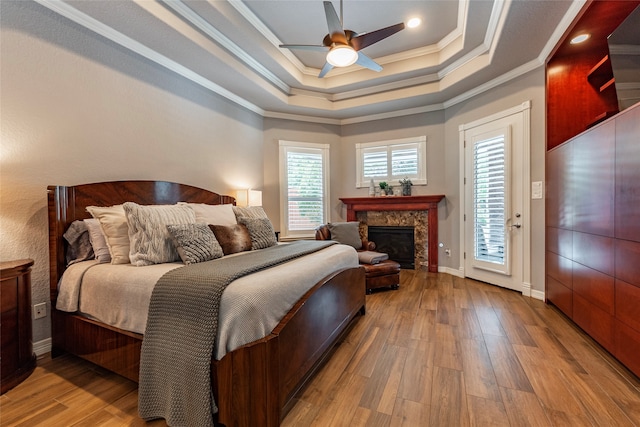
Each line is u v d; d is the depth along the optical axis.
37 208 2.27
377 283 3.79
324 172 5.52
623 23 2.19
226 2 2.92
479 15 2.99
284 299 1.61
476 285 4.05
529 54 3.27
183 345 1.42
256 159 4.87
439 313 3.01
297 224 5.29
